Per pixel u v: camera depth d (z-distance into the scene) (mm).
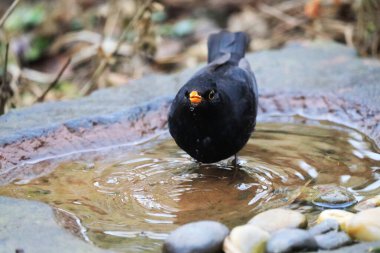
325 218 7676
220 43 12023
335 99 11859
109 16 17844
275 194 8969
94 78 15109
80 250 6930
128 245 7438
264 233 7094
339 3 17203
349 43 15977
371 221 7219
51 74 18188
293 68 13344
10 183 9578
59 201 8805
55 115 11258
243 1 20641
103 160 10438
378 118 11148
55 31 20203
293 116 11938
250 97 9914
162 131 11461
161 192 9141
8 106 13578
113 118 11188
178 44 19078
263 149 10625
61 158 10484
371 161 10008
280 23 19141
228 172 9773
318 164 9961
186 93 9156
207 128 9289
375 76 12633
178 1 21141
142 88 12586
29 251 6910
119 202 8789
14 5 12570
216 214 8398
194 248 6910
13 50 17516
